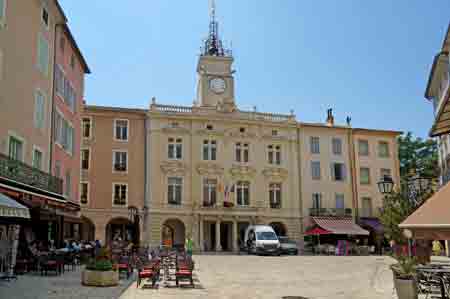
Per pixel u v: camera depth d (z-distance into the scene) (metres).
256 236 39.22
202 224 43.19
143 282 17.45
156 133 43.88
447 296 13.67
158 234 42.03
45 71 24.73
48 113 25.12
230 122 45.94
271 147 47.12
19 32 21.11
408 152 56.53
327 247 42.88
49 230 24.30
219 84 49.09
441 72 32.19
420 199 21.25
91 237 42.00
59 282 16.53
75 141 31.61
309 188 46.97
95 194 41.84
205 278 19.66
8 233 18.84
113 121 43.50
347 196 47.78
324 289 16.47
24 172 19.45
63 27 27.44
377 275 21.59
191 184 43.88
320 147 48.19
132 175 43.00
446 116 15.91
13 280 16.73
